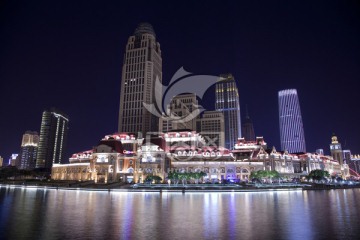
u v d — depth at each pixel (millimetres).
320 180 177125
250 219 45250
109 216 47812
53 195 96375
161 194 103812
